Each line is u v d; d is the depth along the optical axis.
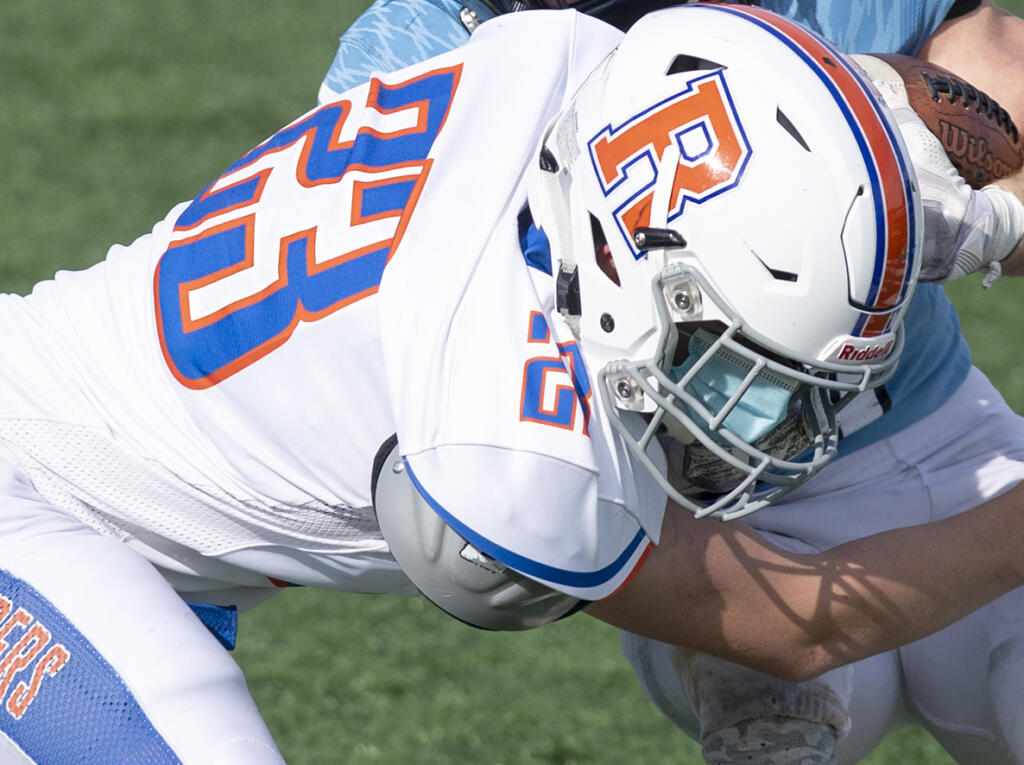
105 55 25.78
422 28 8.62
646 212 6.00
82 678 6.10
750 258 5.86
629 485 6.24
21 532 6.61
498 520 5.93
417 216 6.43
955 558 6.99
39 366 7.15
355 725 10.79
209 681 6.20
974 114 7.27
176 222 7.25
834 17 8.35
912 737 10.89
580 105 6.41
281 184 6.88
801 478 6.41
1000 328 17.22
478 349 6.02
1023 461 8.59
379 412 6.38
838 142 5.87
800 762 7.74
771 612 6.79
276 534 7.00
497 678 11.38
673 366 6.41
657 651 8.64
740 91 5.97
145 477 6.97
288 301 6.54
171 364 6.83
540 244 6.48
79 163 21.42
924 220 6.42
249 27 27.50
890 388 8.40
